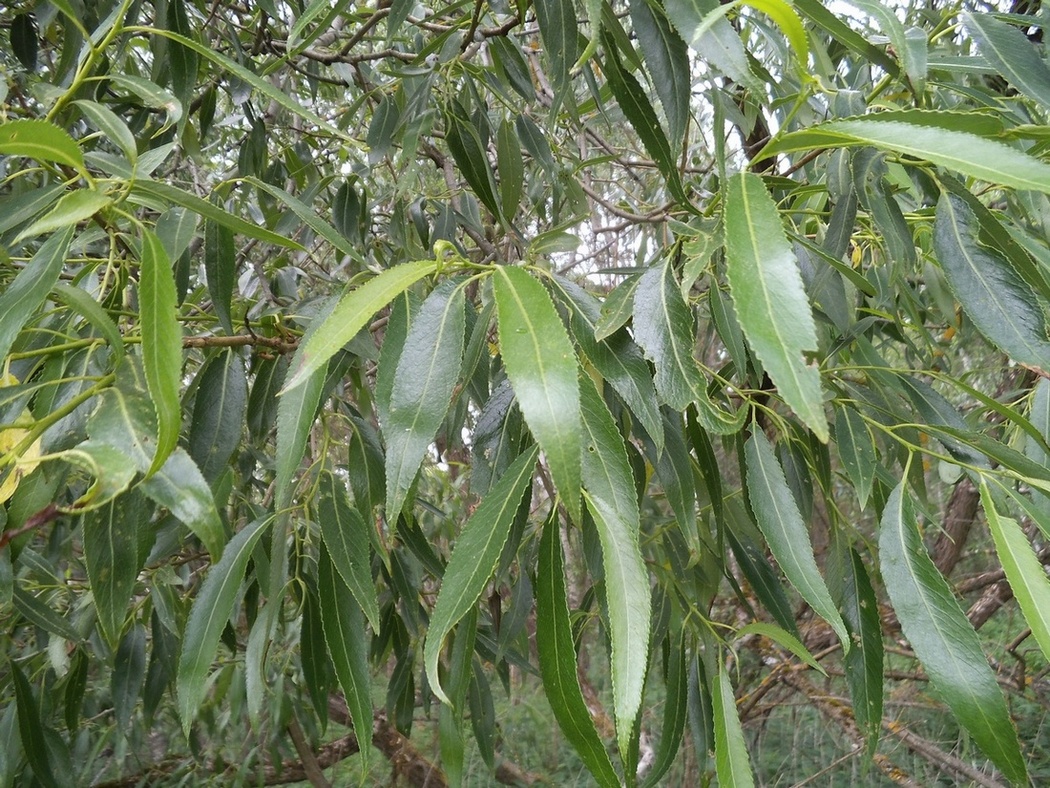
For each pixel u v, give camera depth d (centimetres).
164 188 62
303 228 187
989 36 67
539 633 52
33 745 113
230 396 88
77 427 70
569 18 81
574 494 43
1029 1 129
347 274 178
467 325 77
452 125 124
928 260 106
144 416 56
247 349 113
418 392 54
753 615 111
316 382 66
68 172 69
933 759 200
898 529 64
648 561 120
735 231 45
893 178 101
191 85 108
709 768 177
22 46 133
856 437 84
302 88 212
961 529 229
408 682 146
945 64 78
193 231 77
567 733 50
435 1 187
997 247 65
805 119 107
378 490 100
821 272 86
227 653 225
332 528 80
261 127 156
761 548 123
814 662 63
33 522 45
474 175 124
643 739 234
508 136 140
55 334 74
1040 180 42
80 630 142
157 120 159
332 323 48
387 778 301
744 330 42
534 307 47
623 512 54
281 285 150
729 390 85
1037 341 59
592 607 137
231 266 86
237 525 168
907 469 68
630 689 44
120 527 71
